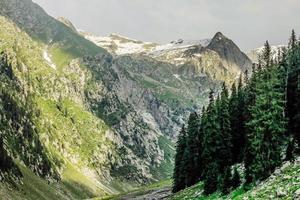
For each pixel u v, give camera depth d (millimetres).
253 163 56438
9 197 172500
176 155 108188
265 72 62344
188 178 97625
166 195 107438
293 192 40031
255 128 57438
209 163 77438
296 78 69062
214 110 78812
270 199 41688
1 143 192875
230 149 76688
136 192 177875
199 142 96062
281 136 57688
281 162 53719
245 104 79625
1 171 185250
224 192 60656
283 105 63719
